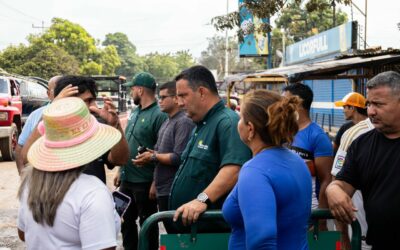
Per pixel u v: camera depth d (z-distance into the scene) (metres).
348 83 17.72
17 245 5.89
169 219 2.87
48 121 2.25
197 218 2.81
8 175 10.45
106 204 2.21
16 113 12.88
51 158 2.22
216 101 3.29
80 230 2.17
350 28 17.25
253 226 2.10
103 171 3.51
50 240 2.21
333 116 19.17
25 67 42.78
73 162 2.21
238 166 2.97
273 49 35.72
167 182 4.36
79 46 56.03
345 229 3.31
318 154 3.88
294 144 3.91
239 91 18.94
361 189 2.79
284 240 2.27
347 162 2.85
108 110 3.33
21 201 2.38
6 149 12.35
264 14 8.53
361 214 3.46
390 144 2.66
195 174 3.29
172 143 4.42
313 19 32.47
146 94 4.98
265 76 12.49
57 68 43.69
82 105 2.33
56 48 45.81
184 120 4.35
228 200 2.38
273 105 2.27
